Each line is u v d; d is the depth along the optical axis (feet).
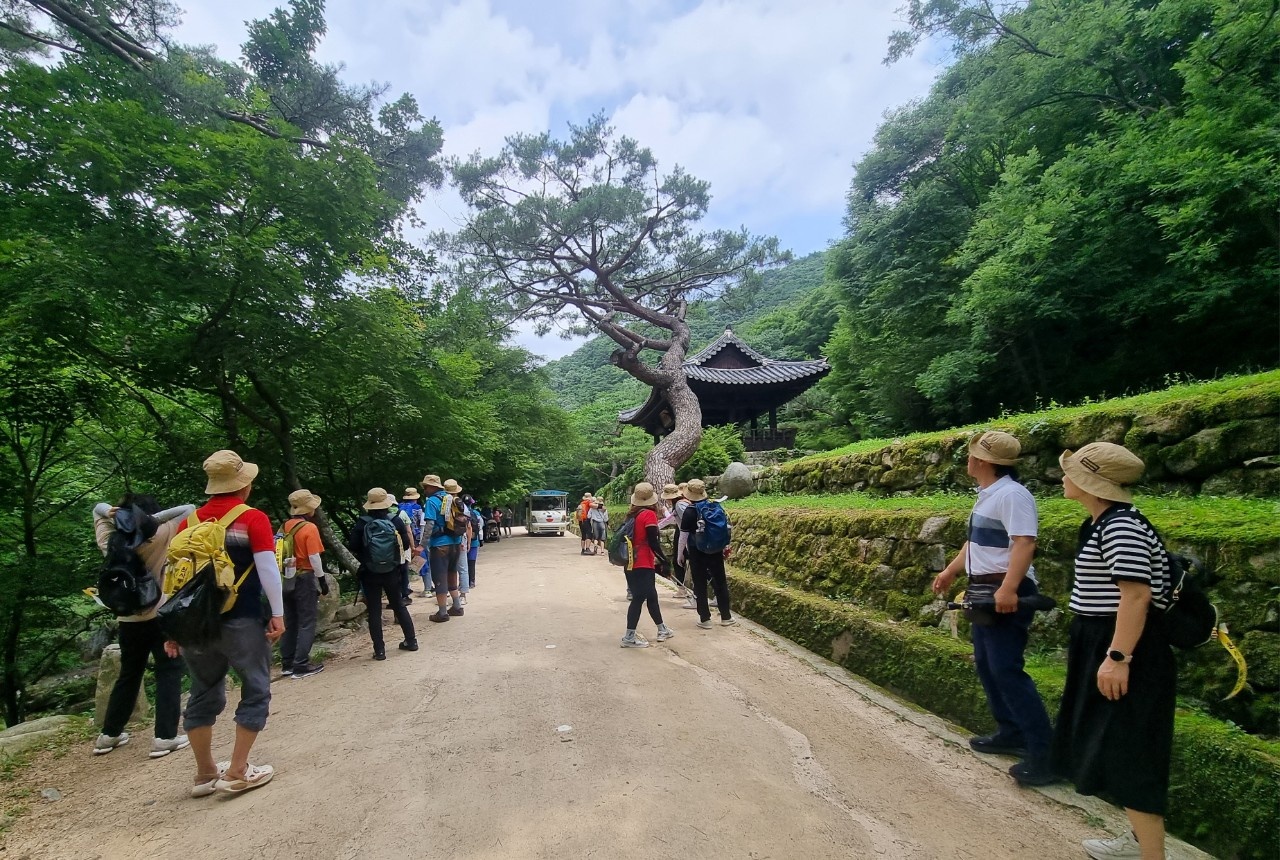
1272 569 9.88
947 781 10.36
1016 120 45.65
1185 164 27.91
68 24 27.58
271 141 24.64
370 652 20.36
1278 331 33.63
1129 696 7.17
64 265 20.13
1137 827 7.10
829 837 8.58
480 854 8.23
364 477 47.85
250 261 23.91
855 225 61.67
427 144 43.86
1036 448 18.81
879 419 65.00
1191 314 32.24
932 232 50.72
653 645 19.61
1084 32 37.93
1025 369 47.65
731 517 32.22
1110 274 36.22
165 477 36.06
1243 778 8.23
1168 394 17.12
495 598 30.45
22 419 27.81
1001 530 10.55
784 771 10.67
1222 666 10.03
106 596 12.19
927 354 51.49
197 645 10.21
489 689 15.61
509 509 125.59
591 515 55.11
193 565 10.09
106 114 22.06
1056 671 12.07
